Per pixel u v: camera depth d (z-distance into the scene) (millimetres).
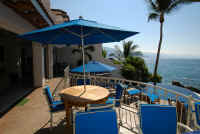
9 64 7879
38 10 4012
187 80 11773
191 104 2381
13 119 3432
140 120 1881
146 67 12742
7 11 3637
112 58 21094
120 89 3365
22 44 10672
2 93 5844
